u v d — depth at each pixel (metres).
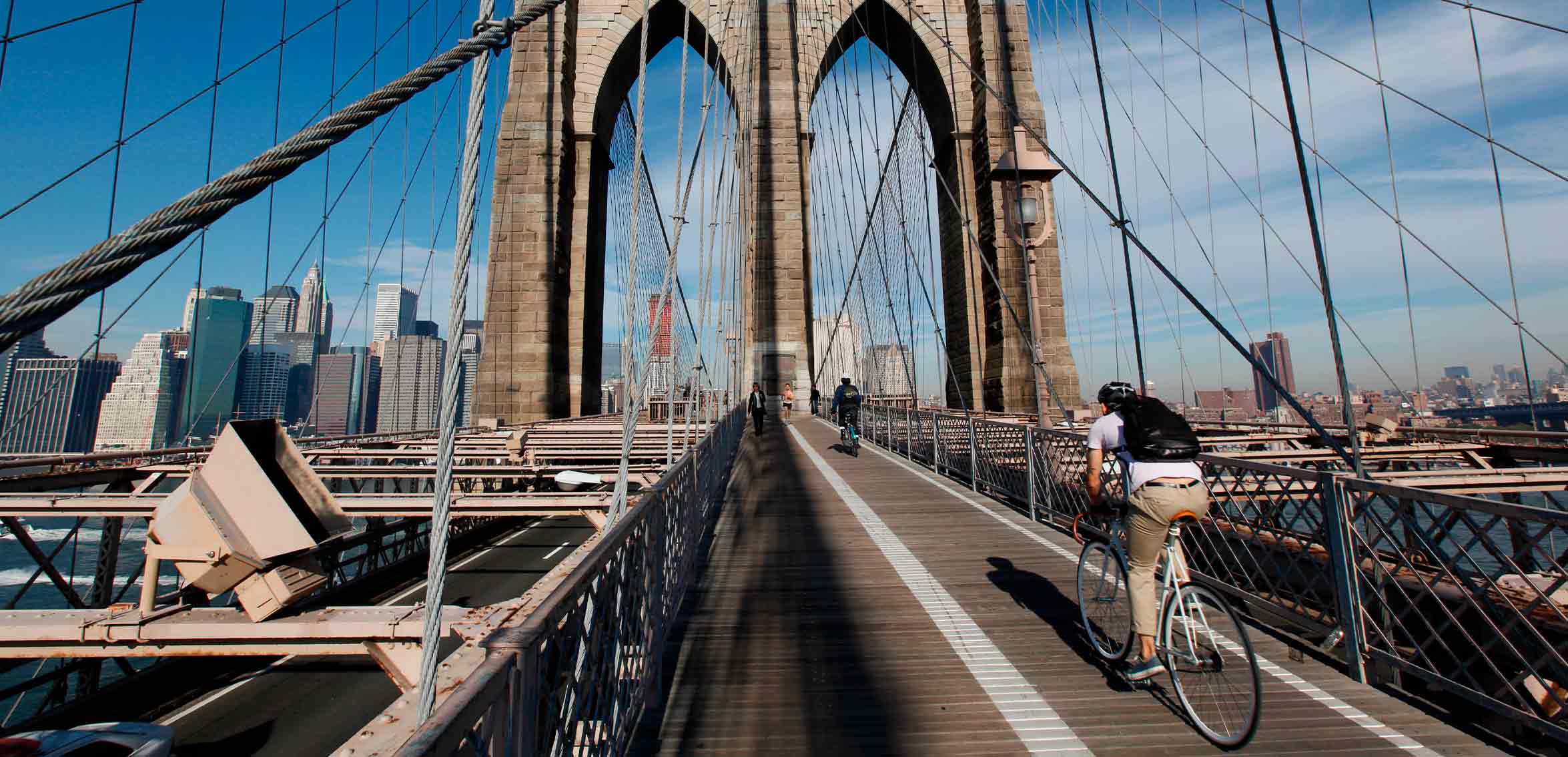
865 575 5.84
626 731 2.87
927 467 13.53
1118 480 6.21
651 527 3.57
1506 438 8.12
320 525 4.32
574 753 2.12
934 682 3.69
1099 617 3.98
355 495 6.63
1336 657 3.79
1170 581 3.30
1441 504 3.07
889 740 3.10
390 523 10.62
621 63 30.72
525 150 26.94
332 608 3.95
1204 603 3.10
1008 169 10.33
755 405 20.39
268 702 5.80
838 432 22.20
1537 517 2.60
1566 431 7.05
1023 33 28.05
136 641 3.81
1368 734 3.02
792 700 3.51
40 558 6.02
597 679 2.35
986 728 3.18
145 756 2.59
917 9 29.95
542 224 26.34
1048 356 25.19
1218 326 5.07
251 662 6.52
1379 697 3.37
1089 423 19.31
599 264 31.59
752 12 30.95
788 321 29.12
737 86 18.98
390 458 11.67
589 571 2.12
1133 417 3.47
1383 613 3.45
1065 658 3.98
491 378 25.19
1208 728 3.03
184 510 3.88
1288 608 4.14
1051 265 25.98
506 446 11.34
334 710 5.68
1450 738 2.97
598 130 30.03
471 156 1.87
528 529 15.70
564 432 14.32
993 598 5.14
